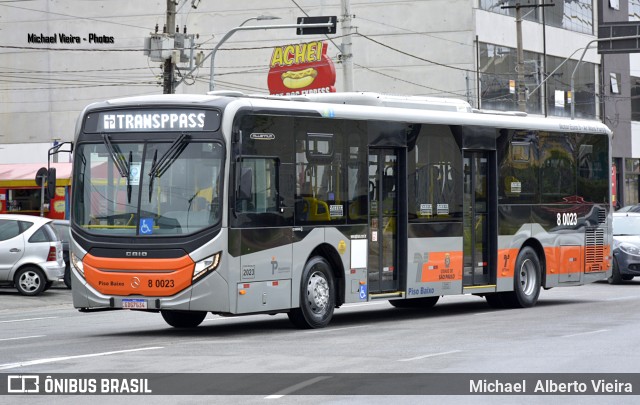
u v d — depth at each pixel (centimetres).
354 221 2209
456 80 6888
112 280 1983
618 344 1811
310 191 2114
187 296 1944
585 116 7812
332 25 3894
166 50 4469
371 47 7081
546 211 2727
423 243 2362
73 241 2028
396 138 2305
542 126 2723
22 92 7906
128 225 1986
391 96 2359
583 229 2858
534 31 7294
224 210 1947
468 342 1847
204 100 1988
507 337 1933
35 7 7831
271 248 2028
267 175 2027
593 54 7925
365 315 2514
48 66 7844
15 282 3356
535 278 2695
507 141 2608
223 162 1952
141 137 2002
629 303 2820
